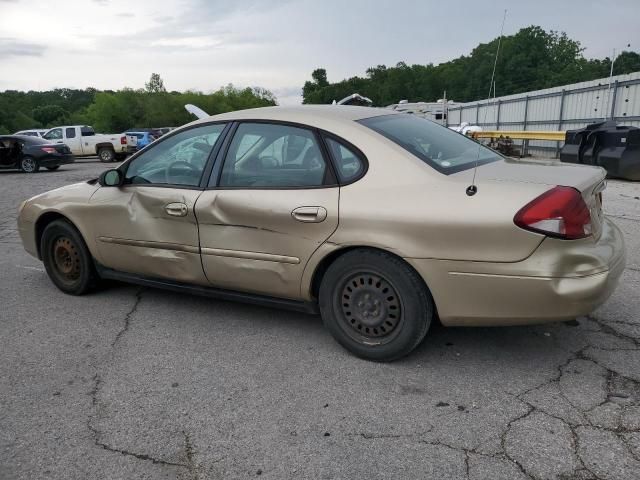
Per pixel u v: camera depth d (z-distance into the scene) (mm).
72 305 4488
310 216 3240
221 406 2873
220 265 3660
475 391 2920
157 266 4000
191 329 3914
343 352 3457
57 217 4691
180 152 3912
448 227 2883
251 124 3664
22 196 12305
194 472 2365
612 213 7727
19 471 2408
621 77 15219
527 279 2775
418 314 3098
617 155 11133
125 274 4312
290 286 3443
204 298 4543
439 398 2867
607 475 2225
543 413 2680
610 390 2865
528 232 2740
